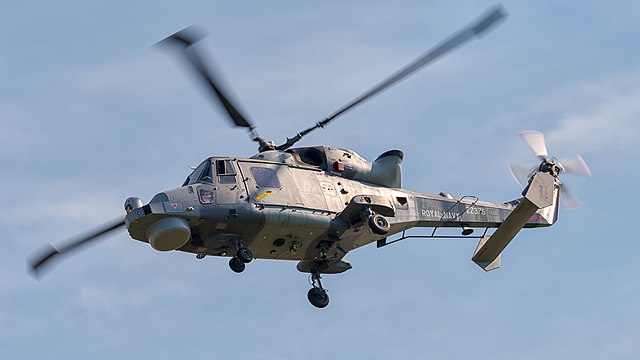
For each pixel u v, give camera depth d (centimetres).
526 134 10775
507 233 10119
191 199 8181
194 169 8681
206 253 8531
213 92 8019
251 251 8650
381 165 9531
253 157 8862
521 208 9838
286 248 8781
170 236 8038
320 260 9231
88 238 8319
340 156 9231
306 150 9188
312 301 9388
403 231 9638
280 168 8788
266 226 8444
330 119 8981
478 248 10319
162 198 8131
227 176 8469
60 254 8256
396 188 9600
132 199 8144
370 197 8875
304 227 8612
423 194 9794
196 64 7719
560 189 10825
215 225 8275
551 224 10700
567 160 10750
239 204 8319
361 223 8875
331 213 8781
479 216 10094
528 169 10606
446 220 9831
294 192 8662
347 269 9438
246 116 8331
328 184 8969
